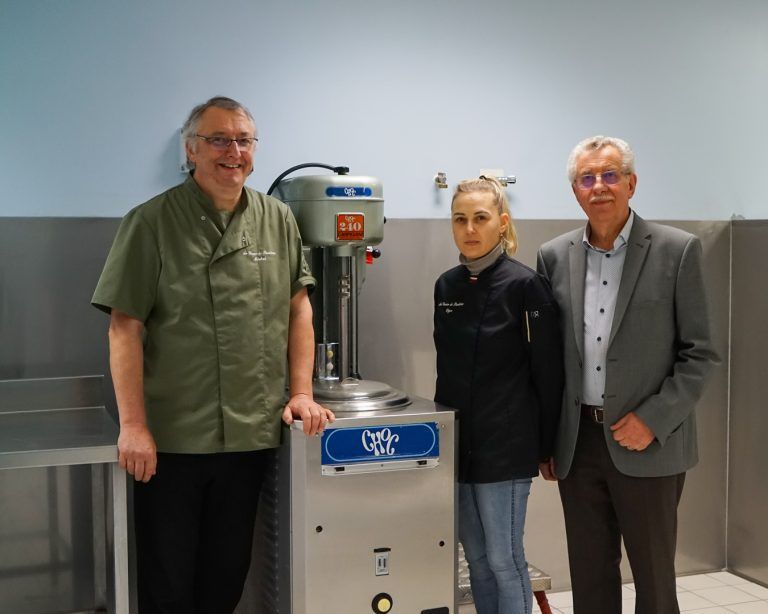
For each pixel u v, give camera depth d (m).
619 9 3.83
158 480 2.62
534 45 3.69
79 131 3.08
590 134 3.82
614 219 2.68
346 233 2.82
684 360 2.65
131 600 2.93
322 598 2.64
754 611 3.66
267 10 3.28
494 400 2.70
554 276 2.84
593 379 2.73
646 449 2.64
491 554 2.73
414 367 3.56
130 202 3.15
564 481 2.84
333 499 2.62
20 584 3.13
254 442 2.61
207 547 2.76
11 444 2.52
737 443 4.11
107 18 3.08
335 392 2.80
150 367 2.62
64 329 3.09
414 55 3.50
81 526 3.18
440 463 2.72
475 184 2.73
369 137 3.45
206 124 2.55
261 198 2.73
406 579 2.71
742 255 4.05
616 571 2.86
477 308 2.73
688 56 3.97
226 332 2.59
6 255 3.01
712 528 4.16
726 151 4.07
